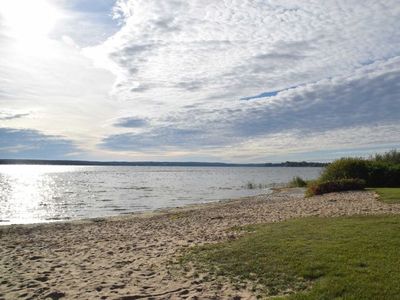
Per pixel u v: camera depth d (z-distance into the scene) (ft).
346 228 37.42
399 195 66.08
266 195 116.67
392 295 20.62
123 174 404.36
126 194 143.84
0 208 102.42
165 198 127.54
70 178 293.23
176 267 30.09
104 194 144.05
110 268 31.68
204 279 26.63
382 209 51.01
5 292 26.40
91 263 34.04
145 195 139.54
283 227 41.24
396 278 22.86
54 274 30.73
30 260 36.60
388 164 101.30
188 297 23.52
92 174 399.65
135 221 68.18
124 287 26.27
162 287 25.76
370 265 25.49
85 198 128.36
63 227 63.82
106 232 55.36
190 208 89.30
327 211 53.26
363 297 20.63
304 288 23.29
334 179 97.96
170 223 60.64
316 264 26.48
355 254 27.99
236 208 77.00
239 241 35.99
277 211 61.46
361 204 58.54
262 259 29.12
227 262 29.73
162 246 39.27
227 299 22.88
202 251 34.06
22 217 85.76
